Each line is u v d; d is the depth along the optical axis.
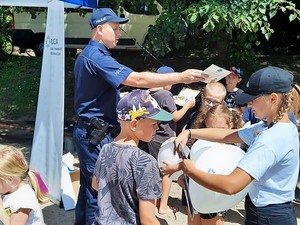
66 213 4.58
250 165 2.16
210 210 2.81
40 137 4.71
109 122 3.56
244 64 8.19
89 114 3.54
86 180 3.67
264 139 2.20
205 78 3.22
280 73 2.23
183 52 11.13
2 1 5.29
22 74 10.24
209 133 2.84
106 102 3.52
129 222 2.38
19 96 9.01
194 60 10.77
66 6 4.79
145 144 4.66
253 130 2.68
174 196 4.98
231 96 4.48
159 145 4.42
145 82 3.28
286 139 2.21
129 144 2.46
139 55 11.23
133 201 2.39
